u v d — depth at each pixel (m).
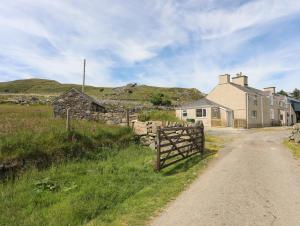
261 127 41.91
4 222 5.58
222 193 7.25
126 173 9.33
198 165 11.03
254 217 5.60
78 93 22.75
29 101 38.62
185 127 12.48
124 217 5.79
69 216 5.77
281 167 10.58
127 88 93.81
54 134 10.20
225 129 32.22
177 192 7.41
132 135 14.59
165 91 91.56
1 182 7.49
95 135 12.21
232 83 41.91
